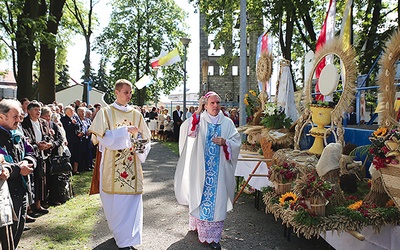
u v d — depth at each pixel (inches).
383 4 617.6
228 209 181.0
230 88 1569.9
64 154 252.4
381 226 130.6
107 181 163.9
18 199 142.2
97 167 172.1
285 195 157.5
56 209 234.7
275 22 577.0
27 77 496.7
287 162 185.3
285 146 240.1
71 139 355.6
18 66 494.3
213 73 1572.3
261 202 249.0
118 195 162.7
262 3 606.5
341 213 132.7
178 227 199.8
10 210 126.1
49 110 243.3
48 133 234.5
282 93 270.7
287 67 272.1
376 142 121.9
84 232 190.7
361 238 122.3
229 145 170.1
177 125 722.8
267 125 244.5
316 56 212.1
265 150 242.2
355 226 127.8
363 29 592.4
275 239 179.9
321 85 204.5
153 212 230.2
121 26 1402.6
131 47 1416.1
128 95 171.3
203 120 175.2
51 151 242.8
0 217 121.4
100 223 205.6
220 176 169.5
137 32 1393.9
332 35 264.8
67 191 253.0
